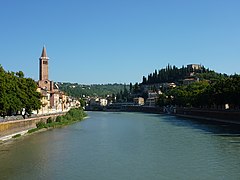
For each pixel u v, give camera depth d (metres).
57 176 46.44
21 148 70.69
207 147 71.31
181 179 44.72
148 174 47.53
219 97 148.00
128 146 74.44
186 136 92.56
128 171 49.44
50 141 83.00
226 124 135.88
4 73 89.38
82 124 150.00
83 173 48.25
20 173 48.16
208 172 48.38
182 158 59.03
